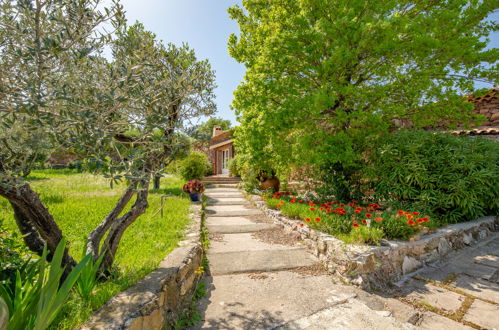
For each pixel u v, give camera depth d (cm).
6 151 169
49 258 254
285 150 671
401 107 593
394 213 496
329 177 712
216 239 511
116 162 185
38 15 163
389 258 359
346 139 581
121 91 192
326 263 386
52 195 709
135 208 290
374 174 630
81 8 174
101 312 188
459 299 304
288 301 293
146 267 271
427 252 414
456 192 525
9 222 433
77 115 160
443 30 587
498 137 800
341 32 518
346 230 430
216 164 1870
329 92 544
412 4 638
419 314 273
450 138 613
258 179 999
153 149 225
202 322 254
